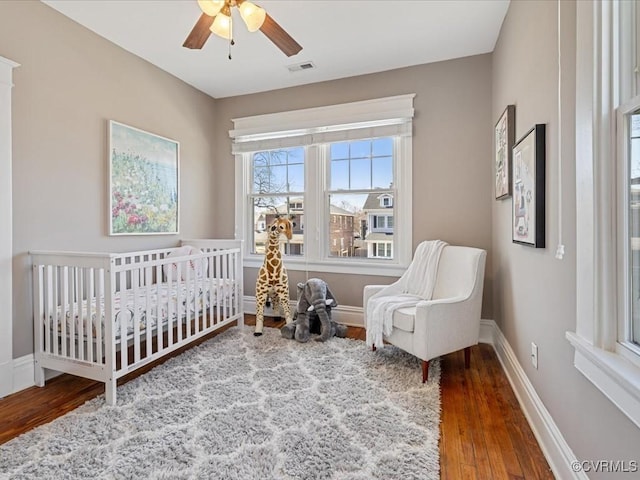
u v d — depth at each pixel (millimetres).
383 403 2020
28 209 2309
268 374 2400
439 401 2053
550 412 1605
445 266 2895
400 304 2625
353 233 3725
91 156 2732
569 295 1415
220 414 1892
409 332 2436
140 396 2096
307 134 3781
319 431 1740
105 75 2848
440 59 3240
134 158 3094
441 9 2500
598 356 1113
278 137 3912
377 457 1550
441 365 2621
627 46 1146
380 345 2629
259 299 3314
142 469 1471
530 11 1951
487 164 3135
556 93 1570
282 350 2871
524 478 1458
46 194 2416
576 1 1325
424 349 2305
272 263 3381
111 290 2062
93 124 2750
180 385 2232
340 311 3713
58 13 2486
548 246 1675
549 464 1541
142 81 3203
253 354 2777
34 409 1989
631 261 1117
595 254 1183
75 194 2611
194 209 3859
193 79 3656
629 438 995
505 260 2609
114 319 2072
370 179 3637
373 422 1821
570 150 1419
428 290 2873
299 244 3943
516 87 2271
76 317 2256
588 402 1243
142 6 2430
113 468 1477
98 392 2193
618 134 1144
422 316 2318
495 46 2971
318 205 3779
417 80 3348
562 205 1494
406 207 3416
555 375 1557
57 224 2486
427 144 3334
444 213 3289
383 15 2566
